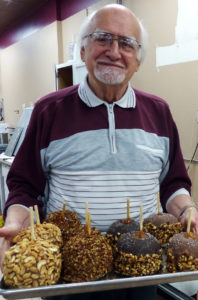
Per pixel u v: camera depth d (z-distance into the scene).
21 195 1.02
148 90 2.34
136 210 1.02
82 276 0.77
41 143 1.02
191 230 0.94
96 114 1.00
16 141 2.84
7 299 0.66
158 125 1.10
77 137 0.98
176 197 1.12
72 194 0.99
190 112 2.04
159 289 1.00
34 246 0.75
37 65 3.98
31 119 1.07
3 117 5.33
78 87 1.08
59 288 0.67
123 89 1.02
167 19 2.10
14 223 0.88
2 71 5.10
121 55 0.91
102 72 0.92
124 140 0.99
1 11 3.86
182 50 2.03
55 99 1.05
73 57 2.72
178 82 2.09
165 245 0.97
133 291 0.91
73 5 3.20
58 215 0.95
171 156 1.17
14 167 1.06
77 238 0.83
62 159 0.99
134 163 1.00
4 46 4.90
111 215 0.99
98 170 0.98
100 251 0.79
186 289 0.99
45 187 1.10
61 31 3.48
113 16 0.91
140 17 2.32
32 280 0.70
